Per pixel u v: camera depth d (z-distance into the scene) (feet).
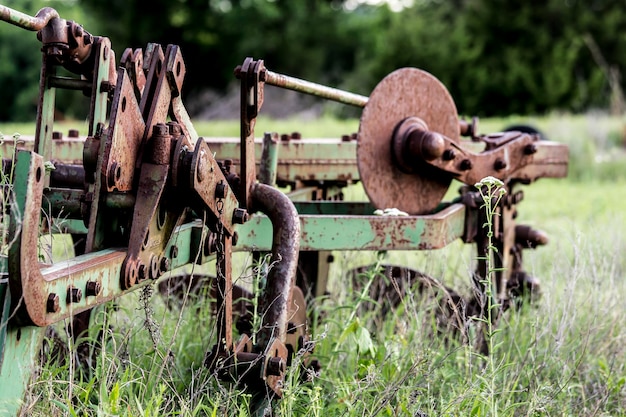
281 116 136.67
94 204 10.26
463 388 12.28
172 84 11.32
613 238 21.20
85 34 11.80
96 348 12.53
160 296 15.69
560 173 18.16
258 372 11.05
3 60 139.33
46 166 11.26
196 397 11.19
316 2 171.73
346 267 16.87
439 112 15.85
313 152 16.97
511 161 16.44
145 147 10.47
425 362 12.62
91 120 11.98
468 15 134.21
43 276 8.70
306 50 166.91
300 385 12.19
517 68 118.93
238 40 162.50
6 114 141.38
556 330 15.23
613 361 14.40
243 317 13.17
